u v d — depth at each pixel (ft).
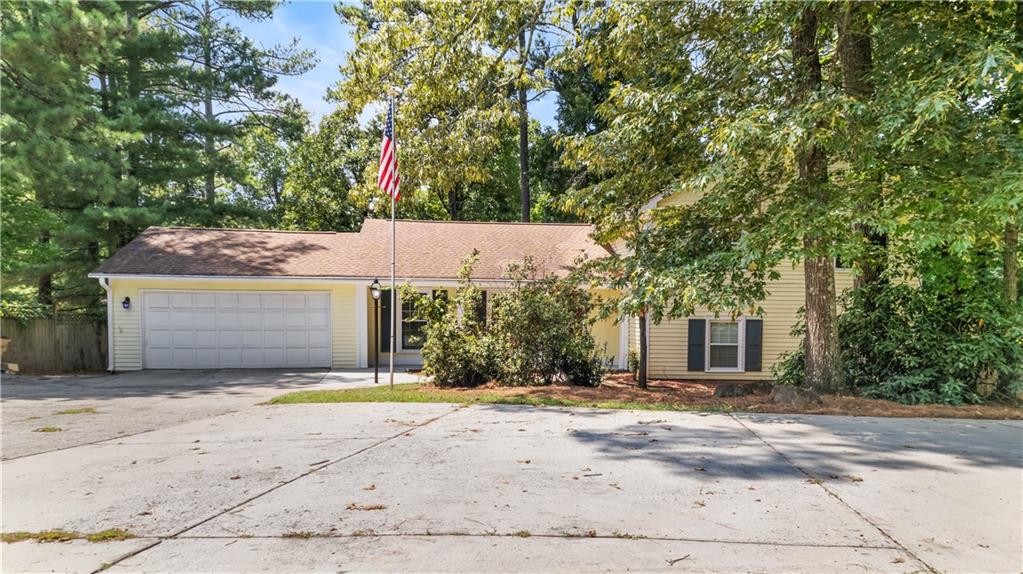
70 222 54.70
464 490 14.53
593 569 10.23
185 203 67.10
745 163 28.14
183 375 42.96
